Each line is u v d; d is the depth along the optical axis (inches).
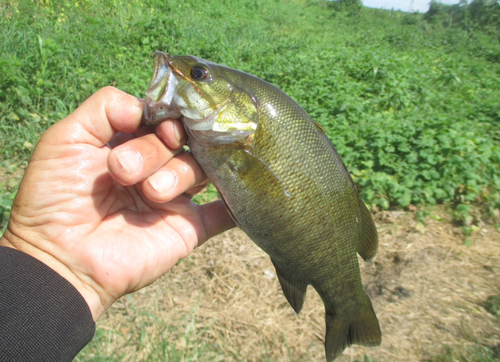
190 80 7.9
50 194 7.2
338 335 9.8
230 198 8.4
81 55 30.1
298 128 8.4
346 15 105.7
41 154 7.2
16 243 7.0
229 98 8.1
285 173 8.3
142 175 6.8
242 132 8.1
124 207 8.3
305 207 8.4
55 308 6.1
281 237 8.6
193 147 8.1
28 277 6.2
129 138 8.4
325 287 9.3
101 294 7.3
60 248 7.1
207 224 9.5
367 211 9.7
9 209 16.9
